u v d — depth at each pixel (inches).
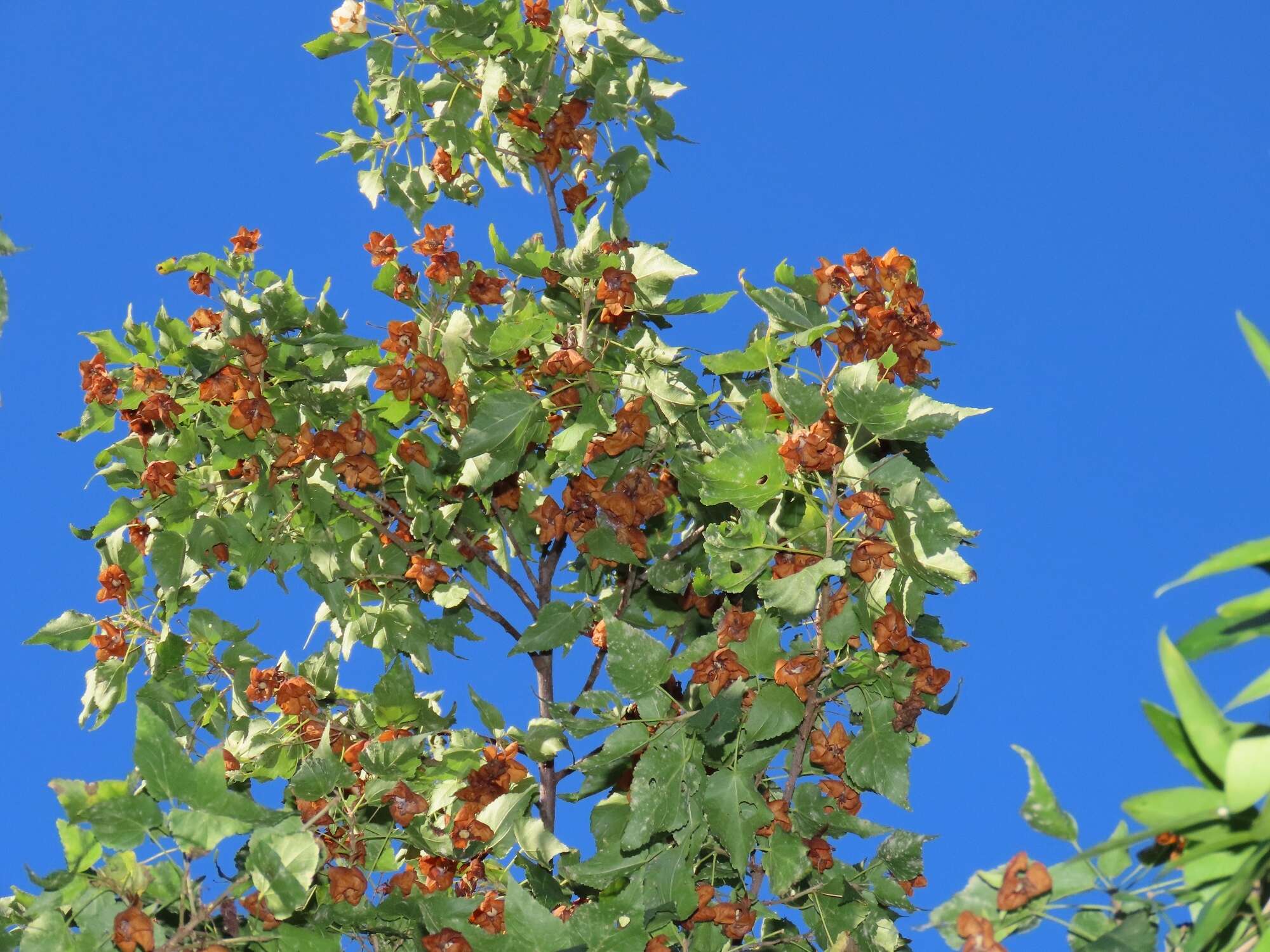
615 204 213.5
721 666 134.1
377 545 192.2
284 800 170.1
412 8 200.5
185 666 186.9
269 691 182.5
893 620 132.3
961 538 125.2
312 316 175.8
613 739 133.2
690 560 185.6
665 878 136.6
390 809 154.3
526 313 167.0
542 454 198.1
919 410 125.0
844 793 144.3
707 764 141.0
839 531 130.0
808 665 133.0
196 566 181.0
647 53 200.5
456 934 135.4
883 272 139.6
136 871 106.3
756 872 147.5
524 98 208.2
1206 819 65.4
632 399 173.5
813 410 125.6
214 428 178.2
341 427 175.8
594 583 197.6
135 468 186.2
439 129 202.5
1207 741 67.3
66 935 107.0
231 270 195.9
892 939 146.6
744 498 127.8
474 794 164.7
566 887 166.1
